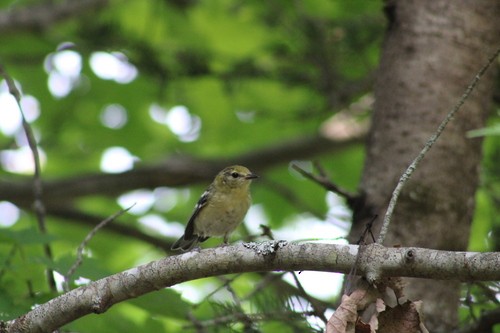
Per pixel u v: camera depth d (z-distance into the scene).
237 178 12.47
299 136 18.16
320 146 17.88
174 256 6.81
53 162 20.78
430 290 9.17
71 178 17.25
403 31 10.38
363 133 17.70
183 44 18.19
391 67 10.32
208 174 17.45
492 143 15.02
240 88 17.36
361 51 14.27
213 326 9.58
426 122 9.81
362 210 9.58
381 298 6.13
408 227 9.34
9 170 20.09
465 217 9.62
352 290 6.47
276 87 18.25
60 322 7.04
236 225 12.65
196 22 18.75
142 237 16.75
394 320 6.13
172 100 19.67
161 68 15.43
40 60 18.00
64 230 18.81
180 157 18.22
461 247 9.55
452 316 9.20
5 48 18.92
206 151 20.83
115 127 20.53
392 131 9.91
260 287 9.81
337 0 15.35
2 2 19.80
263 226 7.89
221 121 20.02
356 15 14.95
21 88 20.08
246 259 6.50
